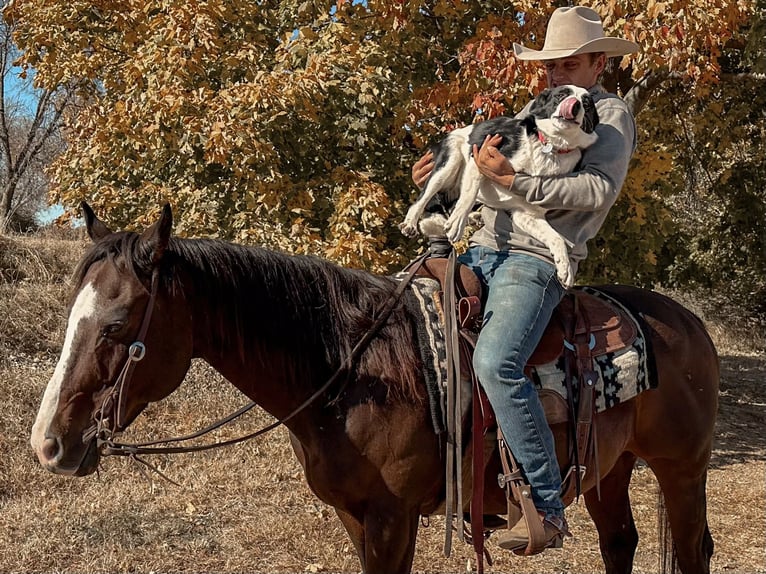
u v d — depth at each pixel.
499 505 2.83
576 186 2.57
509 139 2.68
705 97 8.83
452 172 2.80
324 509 5.30
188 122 5.95
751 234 10.64
